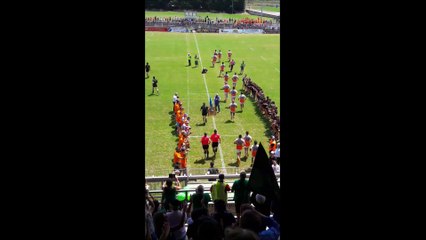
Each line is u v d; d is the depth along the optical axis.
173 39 59.88
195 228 5.93
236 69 40.78
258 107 28.67
